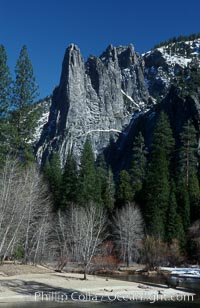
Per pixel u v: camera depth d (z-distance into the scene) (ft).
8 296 95.81
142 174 330.95
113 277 153.17
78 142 627.05
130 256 225.76
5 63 163.53
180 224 249.55
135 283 128.98
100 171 335.47
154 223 246.88
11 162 158.40
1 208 140.46
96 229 209.36
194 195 278.05
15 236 147.23
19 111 169.58
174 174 324.80
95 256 206.18
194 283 138.92
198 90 465.47
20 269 138.92
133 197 281.13
